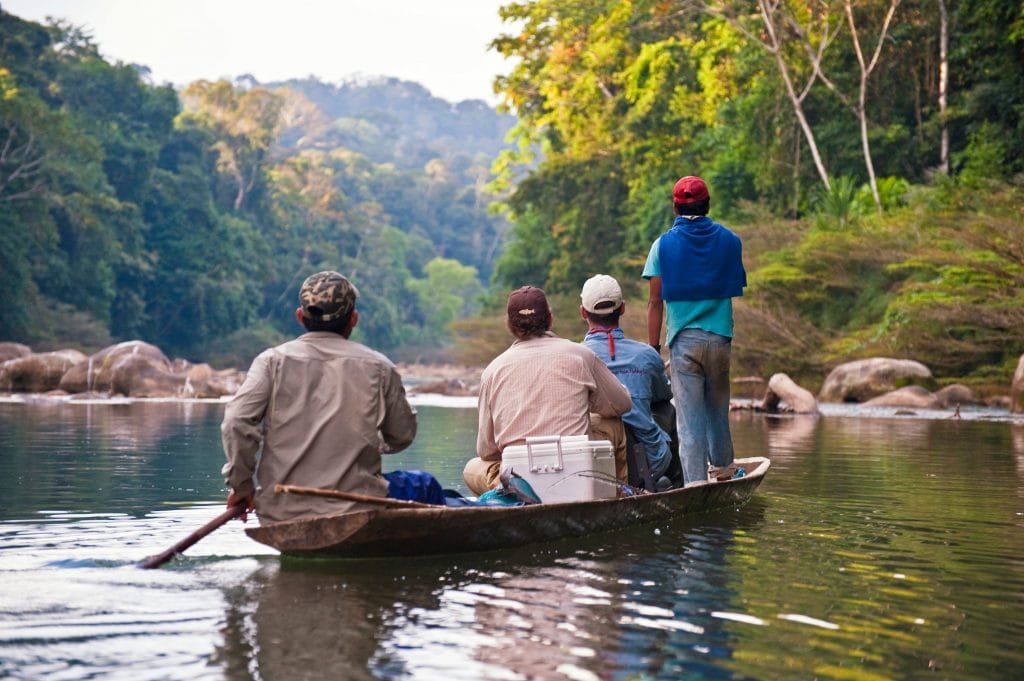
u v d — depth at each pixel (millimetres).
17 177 52969
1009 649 2795
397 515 3688
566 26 42312
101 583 3422
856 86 29875
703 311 5625
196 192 74312
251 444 3859
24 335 52656
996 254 20141
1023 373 17125
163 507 5301
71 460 7875
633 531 4633
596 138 42562
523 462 4445
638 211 39000
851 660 2662
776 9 28094
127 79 73375
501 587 3418
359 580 3510
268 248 82562
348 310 4066
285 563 3795
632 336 30438
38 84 65625
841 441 10562
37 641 2717
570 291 43781
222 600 3191
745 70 31875
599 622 2977
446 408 20328
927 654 2730
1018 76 25969
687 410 5645
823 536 4574
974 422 14492
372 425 3984
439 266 117688
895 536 4594
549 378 4613
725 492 5371
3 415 14367
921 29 28656
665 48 38656
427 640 2762
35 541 4242
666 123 38812
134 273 66875
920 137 29047
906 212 24516
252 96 86625
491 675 2477
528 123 48656
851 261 25312
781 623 3012
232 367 72000
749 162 32156
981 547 4332
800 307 26812
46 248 56719
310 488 3688
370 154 178500
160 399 21312
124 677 2434
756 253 28156
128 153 68188
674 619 3025
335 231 100875
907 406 18812
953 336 22406
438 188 143500
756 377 25609
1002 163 25406
